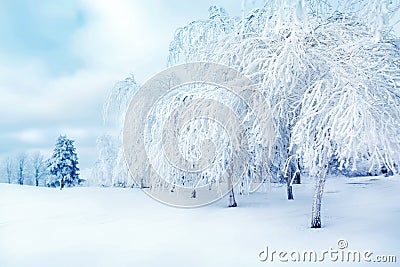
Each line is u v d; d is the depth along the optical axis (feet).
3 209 42.98
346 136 18.33
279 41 23.89
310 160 20.53
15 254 19.88
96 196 49.57
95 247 20.47
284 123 26.73
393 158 20.61
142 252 18.48
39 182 126.11
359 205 28.81
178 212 31.63
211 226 23.93
